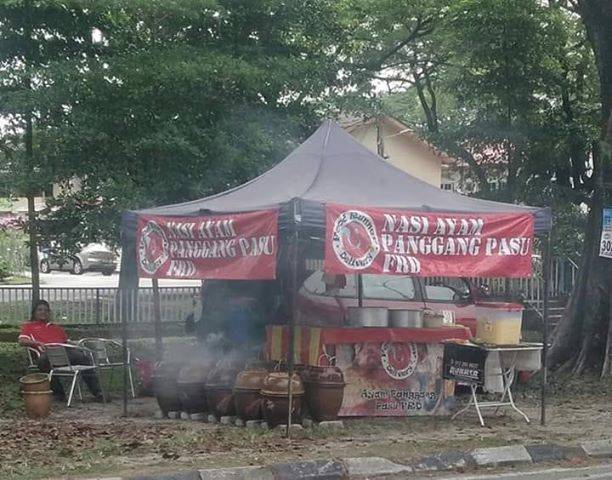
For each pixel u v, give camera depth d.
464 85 18.69
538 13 17.58
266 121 14.71
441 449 9.15
